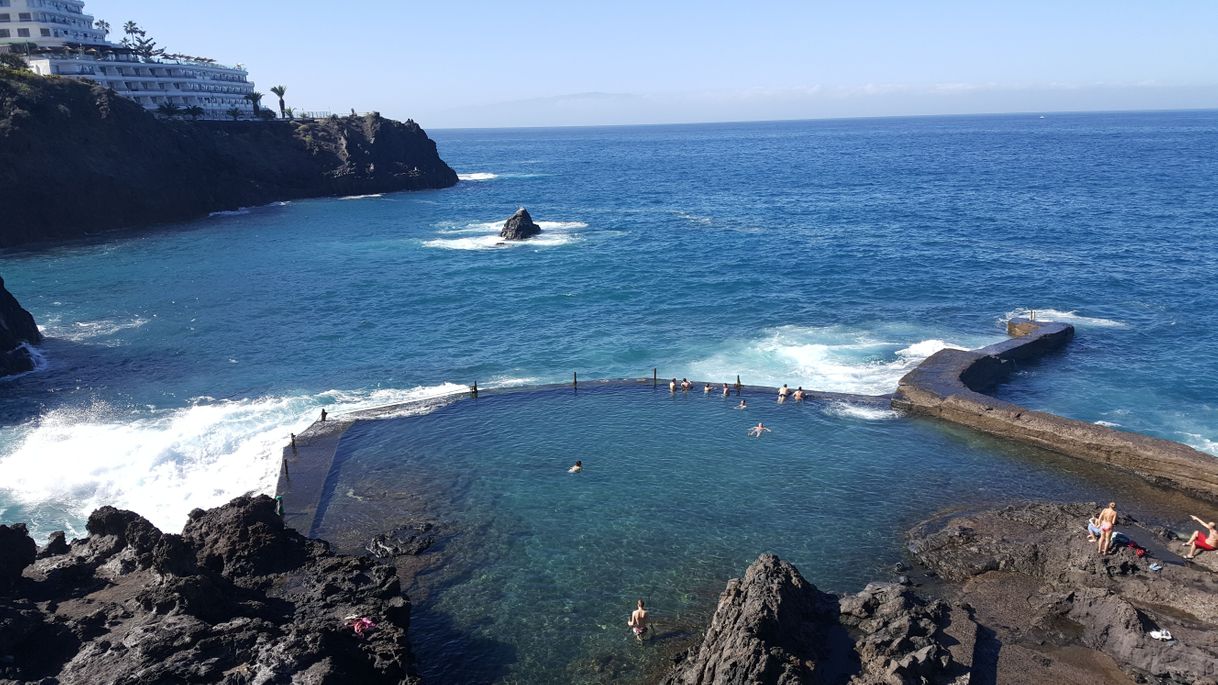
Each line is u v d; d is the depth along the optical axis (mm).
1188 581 25562
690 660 23078
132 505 34406
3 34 147750
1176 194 118250
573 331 59875
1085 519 30328
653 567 29062
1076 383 47312
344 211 132000
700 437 40406
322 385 49688
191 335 59969
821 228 100312
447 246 96000
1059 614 25078
